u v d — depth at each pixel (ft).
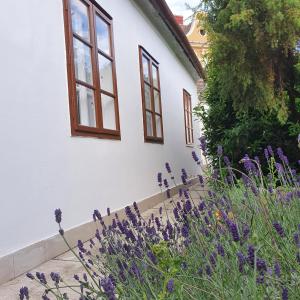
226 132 23.35
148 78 28.40
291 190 9.11
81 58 17.07
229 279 5.74
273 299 5.29
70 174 15.15
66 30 15.61
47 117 13.89
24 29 12.96
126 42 23.25
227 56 18.74
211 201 8.96
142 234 8.07
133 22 25.02
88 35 17.88
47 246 13.16
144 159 25.02
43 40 13.98
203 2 19.86
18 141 12.22
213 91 25.73
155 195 26.30
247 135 22.33
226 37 18.06
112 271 6.87
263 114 21.61
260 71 18.97
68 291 9.68
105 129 18.70
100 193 17.70
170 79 35.94
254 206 8.10
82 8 17.40
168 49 35.91
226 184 9.43
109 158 19.08
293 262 5.94
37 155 13.15
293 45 17.65
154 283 6.22
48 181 13.66
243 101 20.07
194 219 7.93
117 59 21.45
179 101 39.75
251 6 17.71
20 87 12.51
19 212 12.03
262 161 22.21
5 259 11.13
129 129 22.48
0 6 11.90
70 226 14.88
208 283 5.84
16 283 10.93
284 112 19.40
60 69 14.98
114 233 8.32
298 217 7.68
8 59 12.05
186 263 6.75
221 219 7.55
